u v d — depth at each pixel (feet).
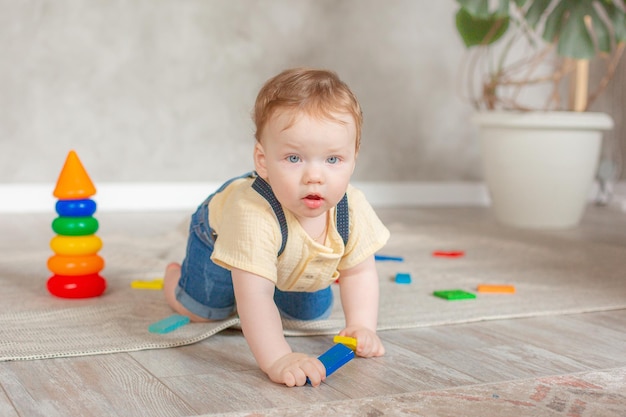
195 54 11.00
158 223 9.23
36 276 5.72
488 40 9.25
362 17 11.78
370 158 12.07
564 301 5.21
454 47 12.34
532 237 8.41
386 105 12.06
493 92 9.84
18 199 10.27
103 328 4.25
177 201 11.06
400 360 3.82
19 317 4.45
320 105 3.30
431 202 12.38
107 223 9.13
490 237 8.36
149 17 10.73
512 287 5.49
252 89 11.30
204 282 4.28
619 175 13.30
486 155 9.53
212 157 11.24
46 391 3.26
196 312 4.40
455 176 12.58
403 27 12.01
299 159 3.36
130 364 3.67
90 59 10.51
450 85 12.38
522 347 4.11
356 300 3.94
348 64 11.79
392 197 12.17
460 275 6.13
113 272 5.97
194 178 11.19
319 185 3.34
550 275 6.17
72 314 4.55
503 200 9.42
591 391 3.34
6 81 10.15
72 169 5.05
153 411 3.04
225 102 11.21
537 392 3.31
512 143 9.12
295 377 3.33
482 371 3.66
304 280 3.89
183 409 3.06
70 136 10.52
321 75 3.46
